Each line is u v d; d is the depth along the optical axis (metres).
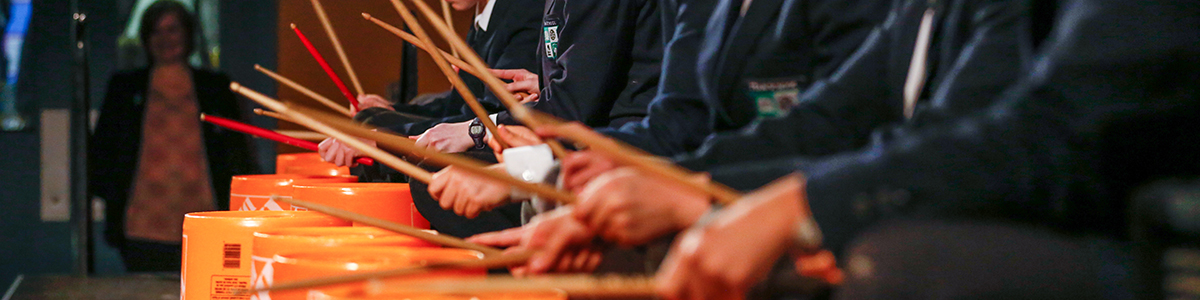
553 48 2.02
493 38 2.61
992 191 0.70
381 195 1.60
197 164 4.45
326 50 4.26
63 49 4.56
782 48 1.23
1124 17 0.68
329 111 4.27
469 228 1.63
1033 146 0.70
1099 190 0.70
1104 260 0.67
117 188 4.38
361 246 1.15
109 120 4.39
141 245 4.39
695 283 0.69
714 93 1.26
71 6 4.53
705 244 0.69
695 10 1.47
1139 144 0.69
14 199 4.59
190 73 4.47
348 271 1.00
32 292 2.35
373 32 4.27
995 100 0.86
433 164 1.80
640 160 0.84
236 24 4.52
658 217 0.79
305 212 1.56
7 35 4.58
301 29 4.24
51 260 4.61
